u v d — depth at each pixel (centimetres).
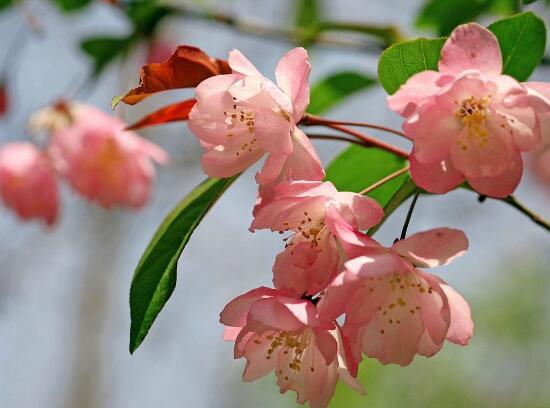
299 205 54
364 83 72
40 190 79
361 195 54
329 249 55
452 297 55
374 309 55
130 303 56
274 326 54
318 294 55
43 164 79
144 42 82
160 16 77
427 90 53
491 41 53
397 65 55
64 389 198
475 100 54
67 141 78
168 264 56
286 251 55
